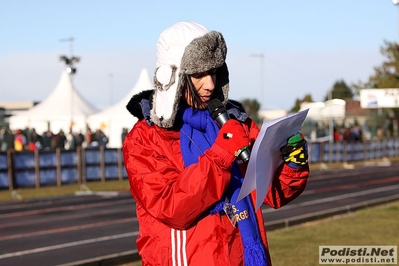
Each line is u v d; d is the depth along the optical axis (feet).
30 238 35.88
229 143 8.71
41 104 127.75
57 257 29.60
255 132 10.25
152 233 9.43
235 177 9.46
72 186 69.51
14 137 87.30
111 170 75.25
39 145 95.25
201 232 9.17
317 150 107.76
